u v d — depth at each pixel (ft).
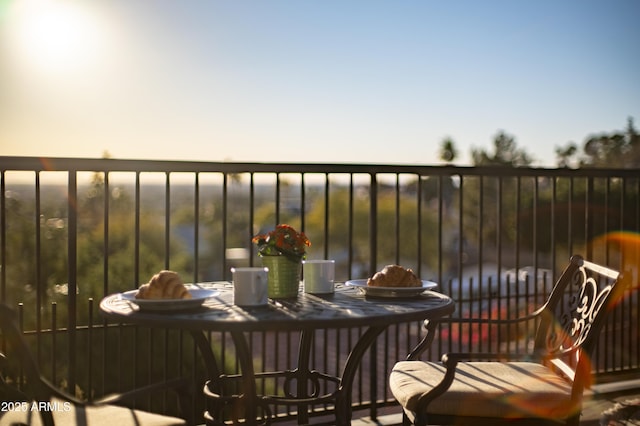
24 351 5.23
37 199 8.82
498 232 12.07
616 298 7.04
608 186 12.95
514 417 6.84
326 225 10.65
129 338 16.55
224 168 9.85
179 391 6.24
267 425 7.49
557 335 8.28
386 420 10.62
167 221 9.57
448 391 6.95
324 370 10.80
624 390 11.98
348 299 7.25
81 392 15.74
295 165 10.34
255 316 6.15
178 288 6.52
